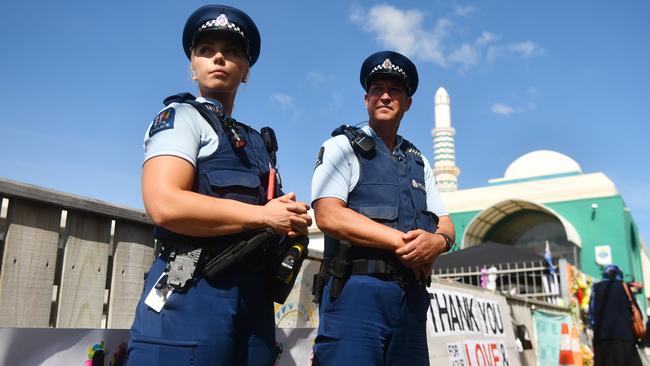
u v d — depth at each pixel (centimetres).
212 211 215
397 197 323
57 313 286
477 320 666
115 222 324
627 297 920
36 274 276
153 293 224
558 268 1160
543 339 931
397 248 297
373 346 292
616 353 899
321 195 316
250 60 277
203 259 223
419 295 316
